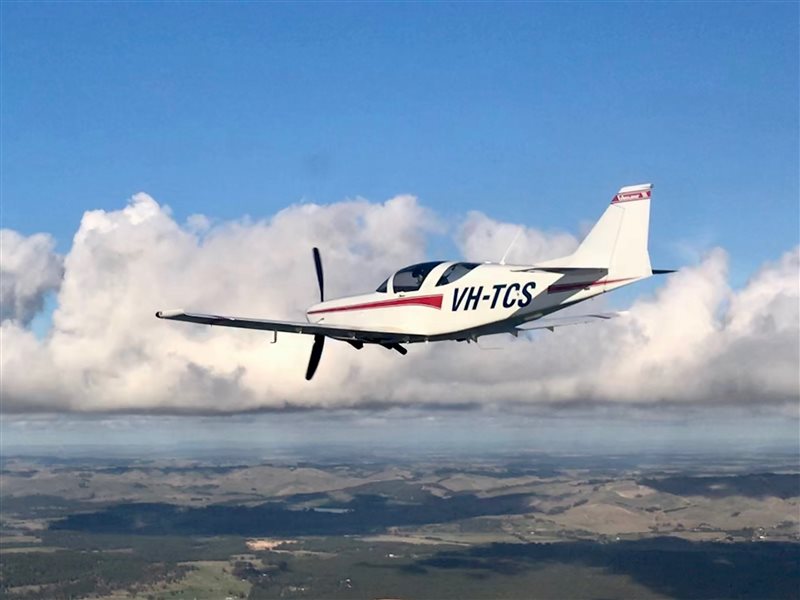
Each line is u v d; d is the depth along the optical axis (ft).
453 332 80.69
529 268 76.07
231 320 77.97
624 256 76.69
